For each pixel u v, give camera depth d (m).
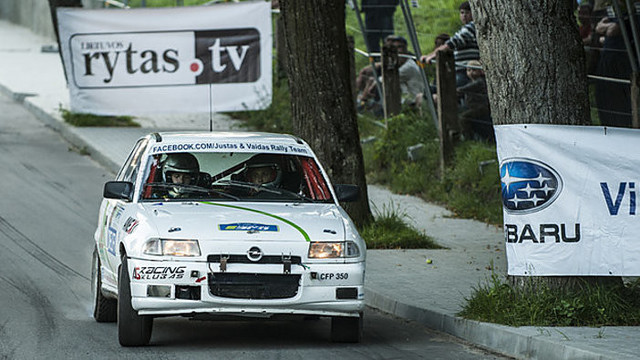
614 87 43.06
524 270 26.39
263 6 63.44
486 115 52.38
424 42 56.75
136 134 66.06
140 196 26.78
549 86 26.23
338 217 25.92
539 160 26.16
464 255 37.69
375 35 60.06
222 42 63.44
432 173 53.28
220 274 23.78
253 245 23.95
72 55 62.78
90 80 63.06
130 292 24.19
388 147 55.69
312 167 28.39
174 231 24.08
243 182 27.66
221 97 63.81
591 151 25.97
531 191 26.25
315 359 23.66
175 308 23.75
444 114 51.84
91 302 30.86
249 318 24.11
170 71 63.28
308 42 40.84
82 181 53.78
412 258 36.94
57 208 47.09
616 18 42.38
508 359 24.09
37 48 111.38
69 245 39.94
